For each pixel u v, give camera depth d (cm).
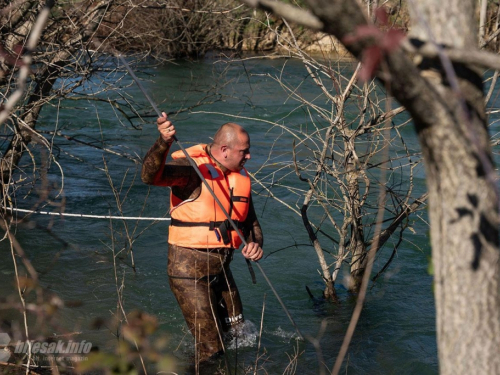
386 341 475
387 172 843
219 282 456
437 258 184
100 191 833
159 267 611
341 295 557
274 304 543
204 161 429
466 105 168
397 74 155
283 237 699
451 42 166
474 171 171
